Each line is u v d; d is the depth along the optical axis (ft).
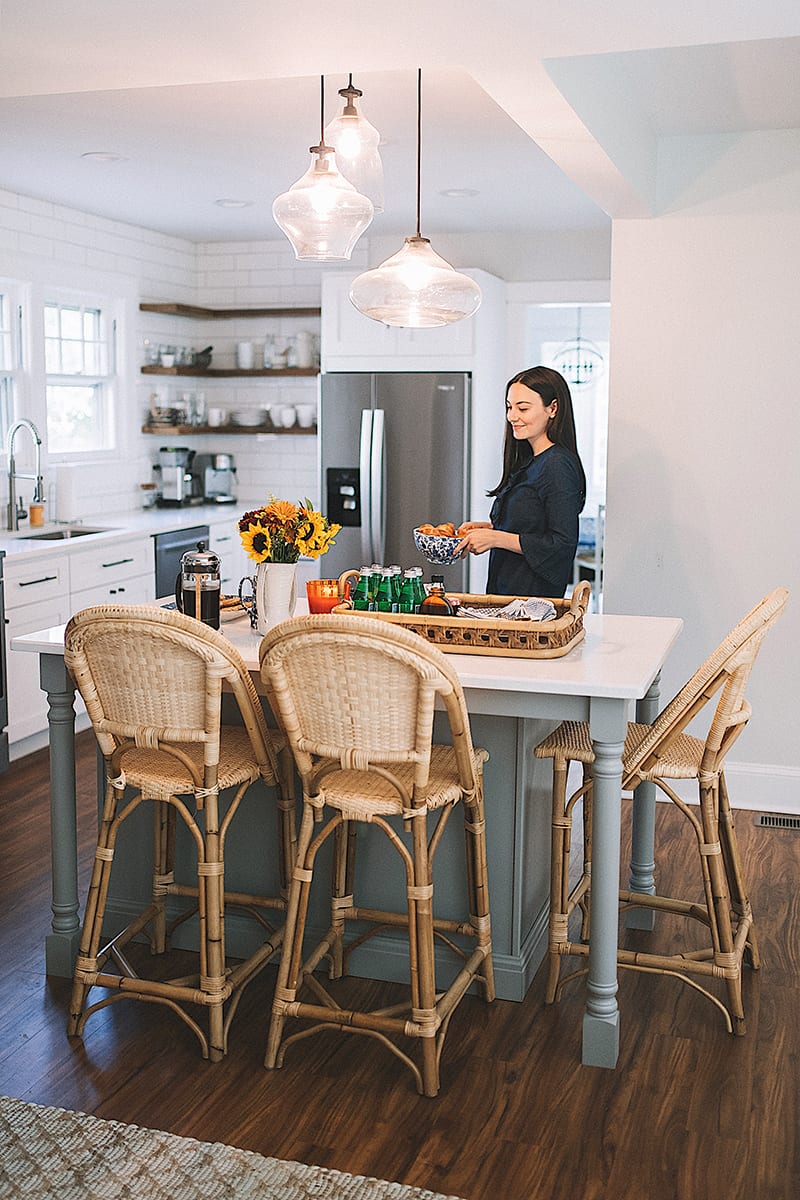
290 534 10.17
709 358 14.66
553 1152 7.80
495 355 22.31
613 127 11.34
